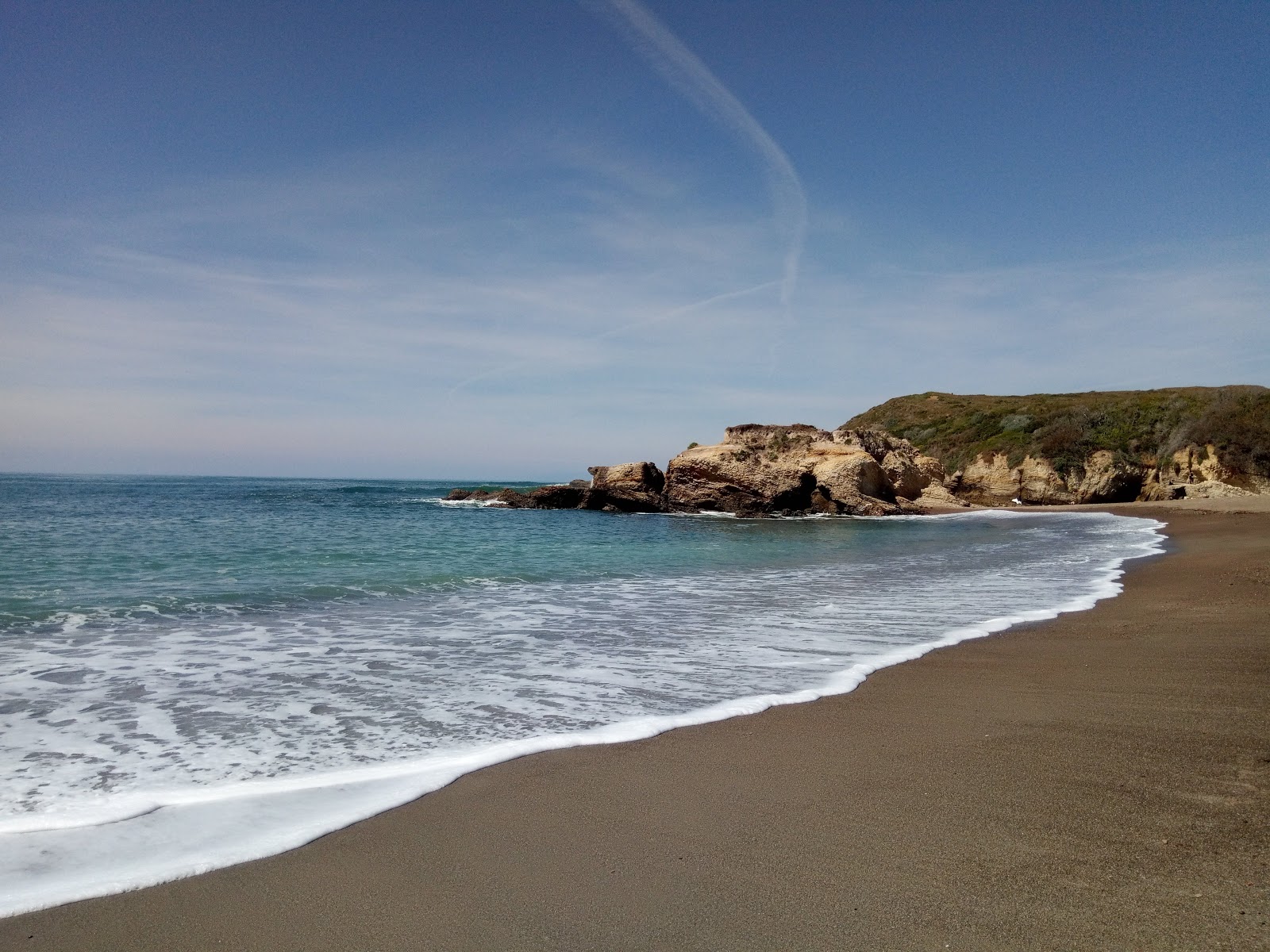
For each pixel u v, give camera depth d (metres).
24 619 10.36
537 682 7.41
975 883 3.42
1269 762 4.86
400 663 8.20
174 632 9.75
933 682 7.32
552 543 24.58
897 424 90.19
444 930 3.15
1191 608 11.31
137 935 3.11
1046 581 15.53
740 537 28.92
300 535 25.31
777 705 6.55
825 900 3.31
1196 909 3.14
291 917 3.25
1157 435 65.31
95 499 52.59
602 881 3.54
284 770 5.02
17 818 4.20
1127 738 5.45
